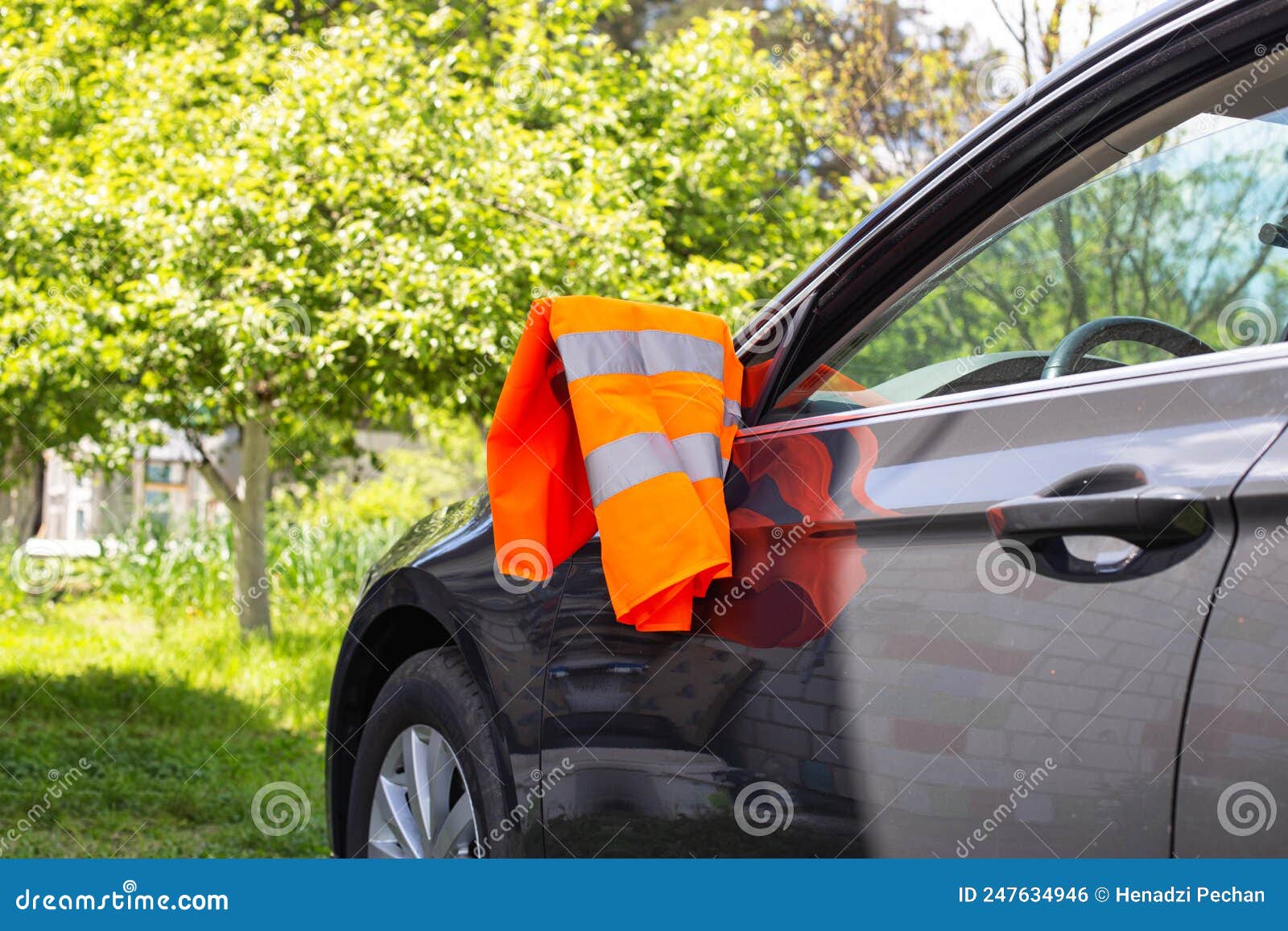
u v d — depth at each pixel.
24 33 6.46
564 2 6.70
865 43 7.31
